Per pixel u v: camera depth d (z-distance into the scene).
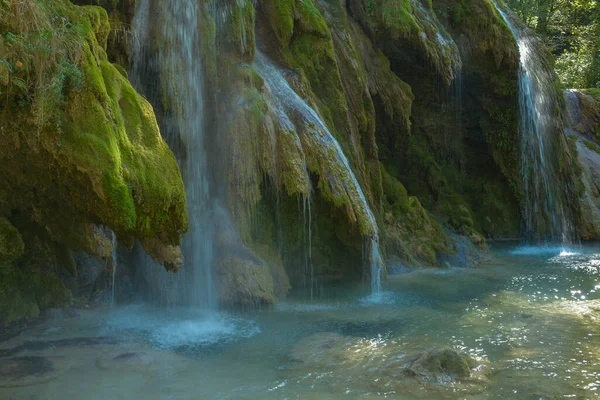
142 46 8.41
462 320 8.09
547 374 6.06
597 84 26.88
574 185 16.58
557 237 15.85
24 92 5.35
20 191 6.43
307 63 10.78
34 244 7.43
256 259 8.80
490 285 10.41
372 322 8.00
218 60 9.20
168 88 8.40
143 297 8.72
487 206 16.30
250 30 9.45
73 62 5.64
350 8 13.07
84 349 6.60
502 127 16.03
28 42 5.28
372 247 10.11
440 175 15.77
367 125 12.09
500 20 15.18
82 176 5.69
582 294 9.66
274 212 9.45
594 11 29.97
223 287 8.42
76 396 5.38
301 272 9.95
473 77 15.66
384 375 5.97
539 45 17.98
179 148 8.55
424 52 13.55
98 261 8.37
